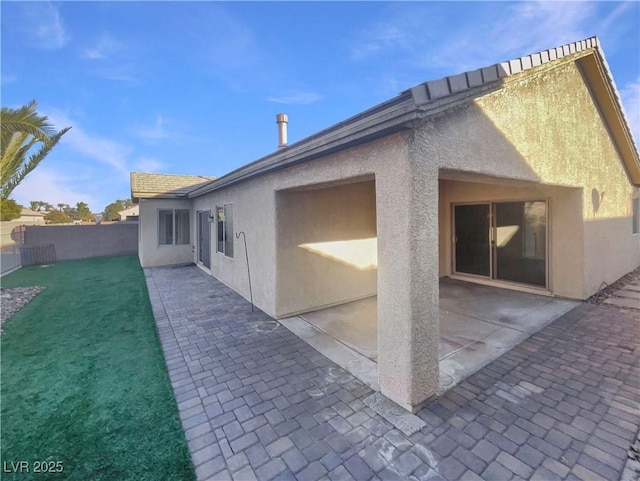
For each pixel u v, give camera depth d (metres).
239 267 9.55
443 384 4.30
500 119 4.68
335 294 8.09
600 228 8.58
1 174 10.56
